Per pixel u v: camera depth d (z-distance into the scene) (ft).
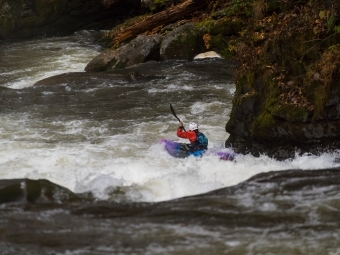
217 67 165.58
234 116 98.89
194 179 84.43
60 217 67.77
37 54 216.74
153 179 83.87
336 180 76.07
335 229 63.10
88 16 273.75
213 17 186.29
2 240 61.87
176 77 157.07
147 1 227.81
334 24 89.71
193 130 101.30
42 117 126.52
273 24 100.89
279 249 59.57
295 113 87.76
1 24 276.00
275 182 76.79
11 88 152.76
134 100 137.28
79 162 96.53
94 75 159.33
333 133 87.35
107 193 78.84
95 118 124.67
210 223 65.16
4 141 109.81
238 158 94.38
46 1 271.28
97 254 58.85
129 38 205.57
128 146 105.50
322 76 86.53
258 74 96.37
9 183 75.20
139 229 64.23
